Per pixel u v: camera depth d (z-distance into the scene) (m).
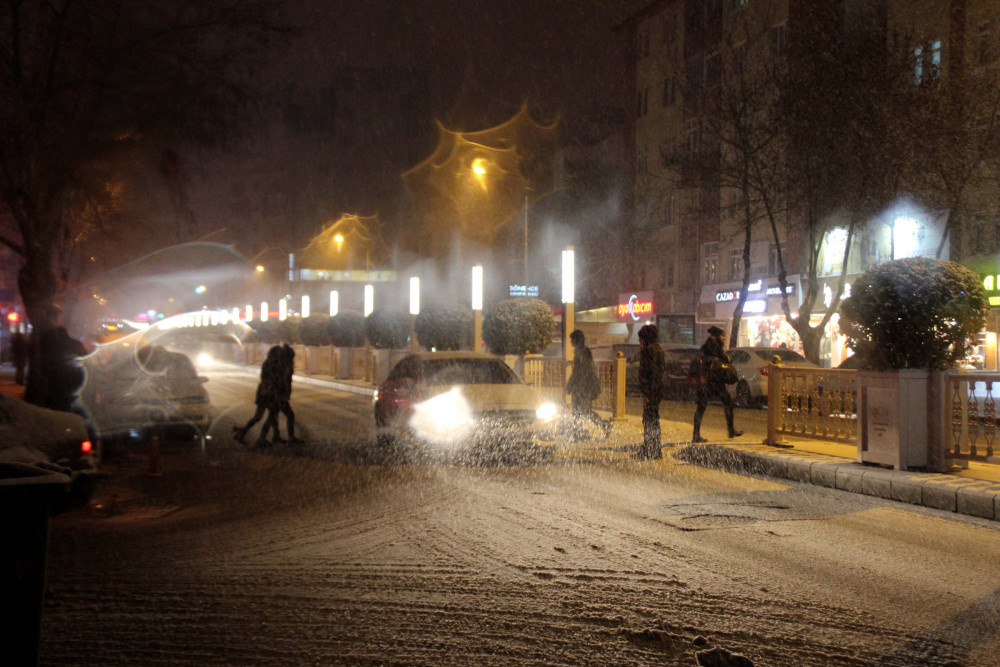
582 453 12.77
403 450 12.57
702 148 29.97
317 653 4.63
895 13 27.02
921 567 6.27
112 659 4.58
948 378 9.45
